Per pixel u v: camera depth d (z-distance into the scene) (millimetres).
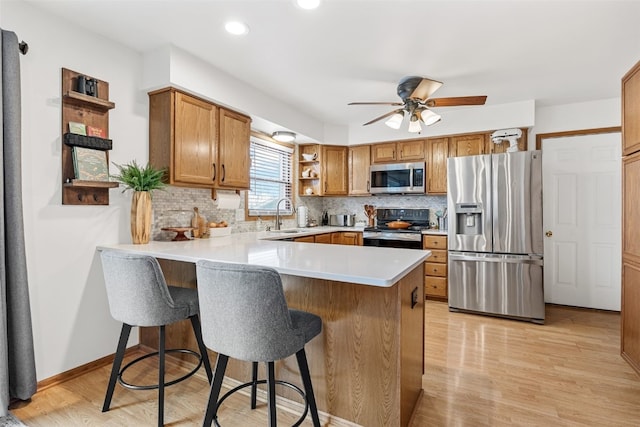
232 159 3018
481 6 1911
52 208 2033
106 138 2285
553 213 3799
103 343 2312
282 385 1832
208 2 1898
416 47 2396
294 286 1757
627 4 1875
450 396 1937
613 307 3559
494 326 3123
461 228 3594
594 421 1709
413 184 4273
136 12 1997
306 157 4590
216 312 1325
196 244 2438
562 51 2445
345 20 2070
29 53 1913
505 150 3816
